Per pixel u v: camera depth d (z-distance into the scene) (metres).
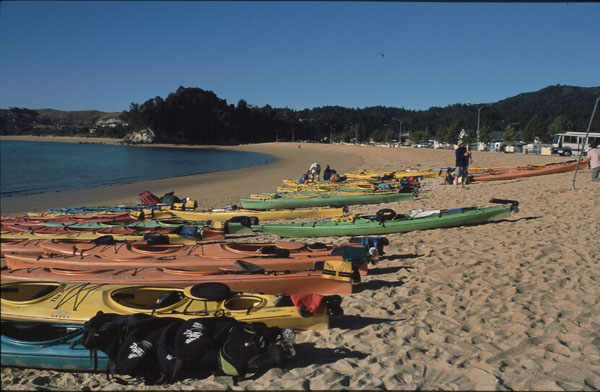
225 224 10.98
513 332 5.34
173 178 38.88
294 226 11.39
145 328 4.76
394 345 5.15
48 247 9.10
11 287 6.16
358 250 7.40
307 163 56.91
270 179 35.84
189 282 6.76
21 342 5.00
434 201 15.97
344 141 147.38
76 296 5.69
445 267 8.14
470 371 4.43
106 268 8.03
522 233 10.18
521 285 6.92
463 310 6.12
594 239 9.23
